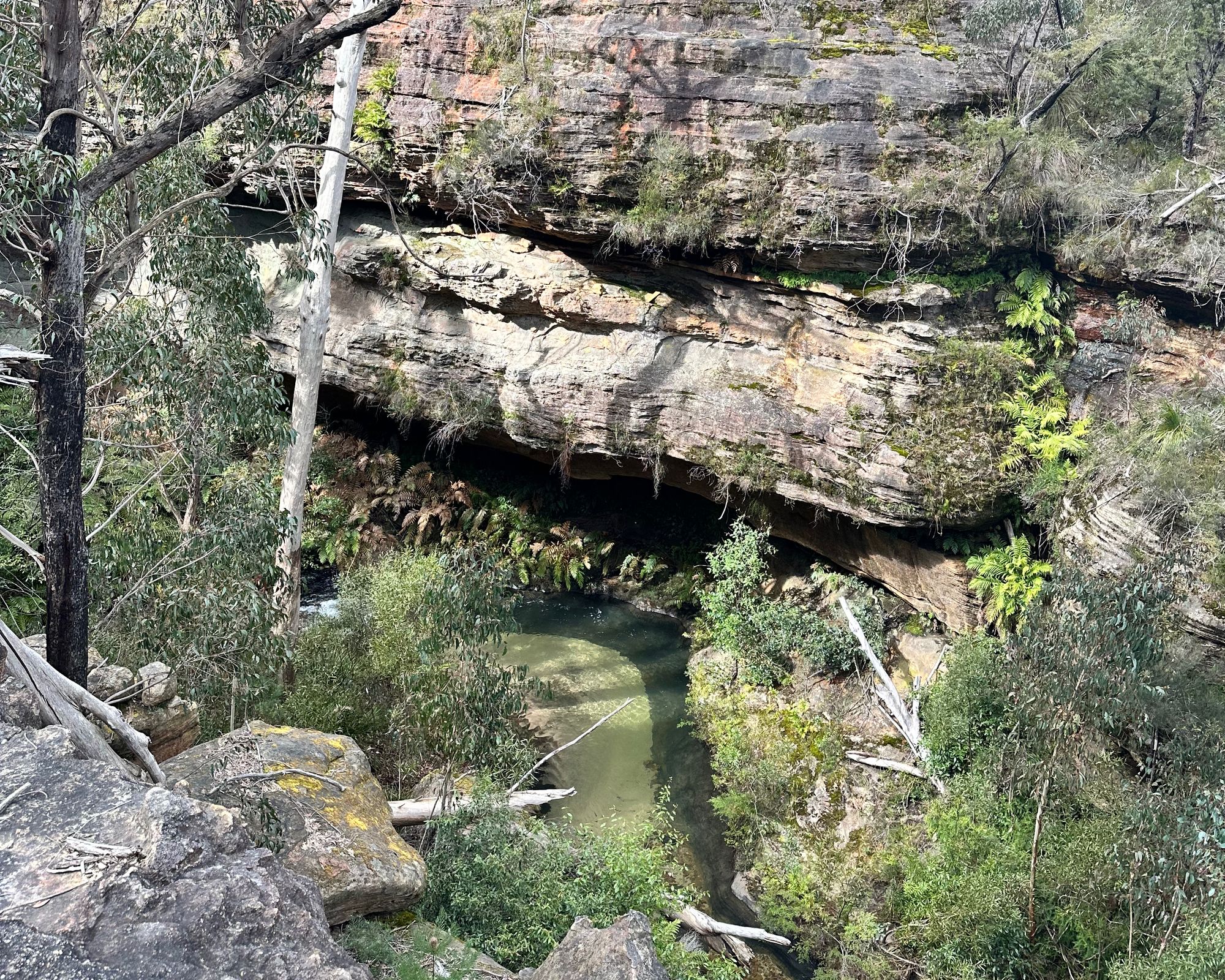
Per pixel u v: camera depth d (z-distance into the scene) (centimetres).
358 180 1967
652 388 1778
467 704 1023
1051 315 1599
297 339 2048
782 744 1572
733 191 1645
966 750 1394
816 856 1387
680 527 2108
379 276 1970
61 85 782
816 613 1744
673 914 1240
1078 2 1538
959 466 1531
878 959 1220
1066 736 1098
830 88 1590
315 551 2130
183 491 1277
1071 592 1082
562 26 1728
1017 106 1577
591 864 1077
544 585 2130
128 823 525
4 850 503
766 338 1748
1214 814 931
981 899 1121
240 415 1110
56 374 802
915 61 1605
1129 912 1070
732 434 1727
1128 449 1380
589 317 1811
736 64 1633
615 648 1936
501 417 1934
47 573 834
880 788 1459
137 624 1011
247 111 1056
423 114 1848
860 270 1633
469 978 792
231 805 820
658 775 1595
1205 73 1596
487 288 1875
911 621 1695
